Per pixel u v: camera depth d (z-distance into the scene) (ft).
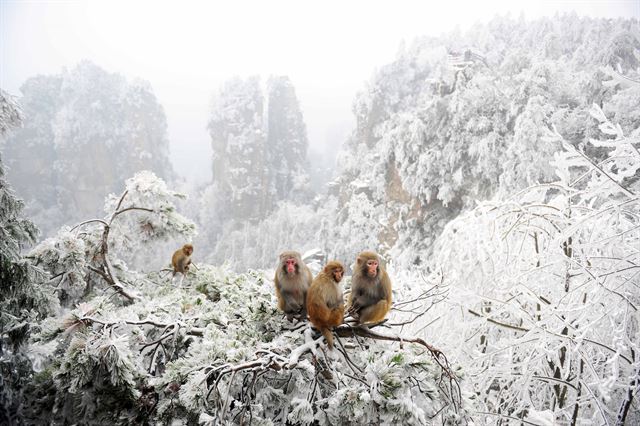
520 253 24.06
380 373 12.75
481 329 22.99
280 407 14.66
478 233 22.95
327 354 14.03
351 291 14.25
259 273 22.39
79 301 25.04
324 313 12.85
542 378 20.71
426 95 112.27
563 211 22.59
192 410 12.85
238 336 15.34
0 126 20.92
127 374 14.12
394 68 200.13
